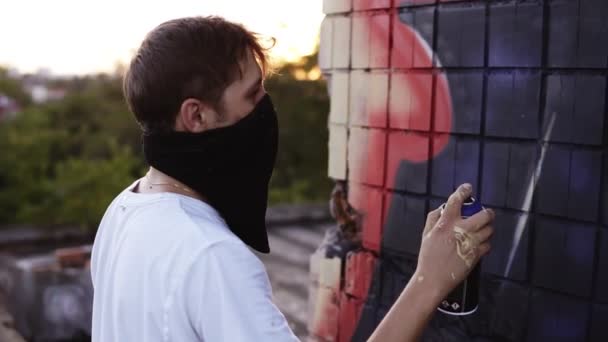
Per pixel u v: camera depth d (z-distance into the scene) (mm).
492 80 1709
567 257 1570
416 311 1147
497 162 1713
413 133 1940
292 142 8453
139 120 1238
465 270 1177
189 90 1161
